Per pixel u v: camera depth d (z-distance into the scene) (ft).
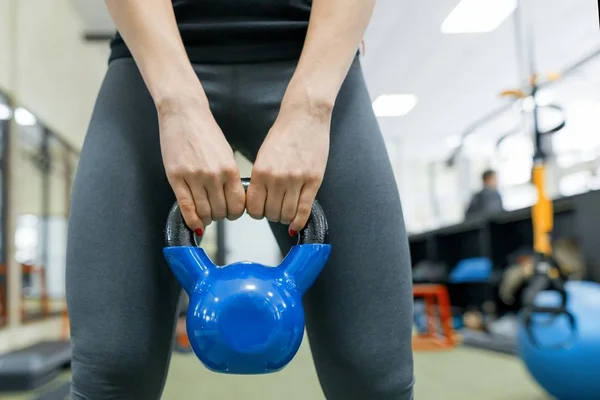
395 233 1.69
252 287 1.34
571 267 8.65
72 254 1.61
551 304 5.46
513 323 11.60
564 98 20.38
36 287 16.44
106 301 1.56
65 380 8.61
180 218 1.47
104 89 1.75
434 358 10.44
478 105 21.99
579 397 5.55
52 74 15.43
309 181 1.44
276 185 1.41
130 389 1.60
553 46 16.87
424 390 7.55
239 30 1.70
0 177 12.51
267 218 1.49
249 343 1.31
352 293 1.64
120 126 1.68
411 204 27.14
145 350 1.59
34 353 8.95
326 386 1.77
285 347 1.34
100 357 1.54
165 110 1.46
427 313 13.42
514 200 23.90
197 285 1.39
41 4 14.61
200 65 1.72
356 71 1.81
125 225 1.61
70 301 1.59
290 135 1.44
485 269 12.96
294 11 1.75
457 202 26.45
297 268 1.43
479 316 13.80
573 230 10.36
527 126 8.31
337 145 1.69
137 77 1.72
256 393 7.63
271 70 1.73
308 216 1.47
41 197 15.98
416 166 27.58
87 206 1.61
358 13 1.59
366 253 1.65
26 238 15.07
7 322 12.19
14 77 12.71
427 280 15.65
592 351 5.34
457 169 25.88
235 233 24.75
